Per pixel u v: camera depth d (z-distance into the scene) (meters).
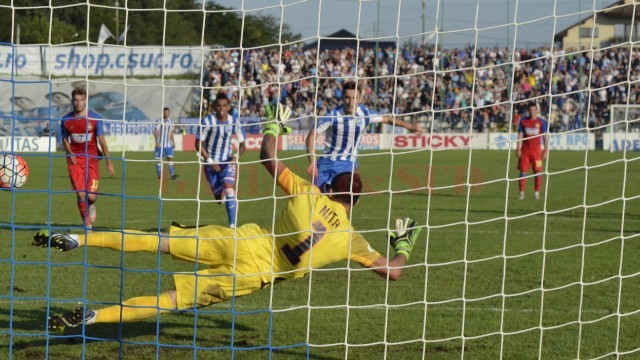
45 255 12.28
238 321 8.65
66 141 13.51
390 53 43.47
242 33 6.93
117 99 47.12
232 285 6.91
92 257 12.28
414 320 8.68
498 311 9.04
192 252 6.98
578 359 7.25
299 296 9.84
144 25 45.88
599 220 17.59
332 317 8.83
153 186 26.36
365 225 16.67
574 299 9.62
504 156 42.03
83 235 7.14
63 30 42.19
